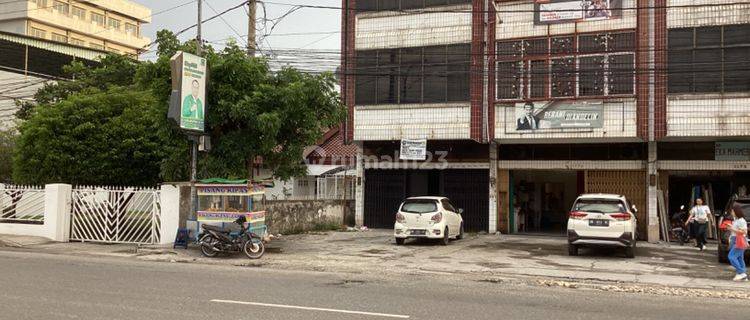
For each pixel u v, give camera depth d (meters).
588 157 22.12
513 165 23.03
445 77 22.06
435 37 22.27
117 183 20.05
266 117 15.99
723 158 20.30
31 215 18.22
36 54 36.22
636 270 13.73
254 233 15.56
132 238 17.31
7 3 56.12
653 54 19.44
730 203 15.27
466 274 13.11
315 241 19.59
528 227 25.30
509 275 12.98
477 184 23.48
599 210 15.66
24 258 13.95
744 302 9.94
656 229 20.36
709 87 18.92
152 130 19.75
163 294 9.25
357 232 23.31
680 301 9.88
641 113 19.42
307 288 10.26
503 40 21.30
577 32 20.36
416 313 8.18
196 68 16.09
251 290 9.83
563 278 12.62
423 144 22.20
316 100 17.70
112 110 20.22
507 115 21.09
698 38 19.06
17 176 20.06
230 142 16.98
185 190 17.30
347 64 23.33
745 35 18.58
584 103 20.09
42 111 19.81
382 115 22.89
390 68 22.83
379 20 23.11
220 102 16.44
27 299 8.62
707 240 20.42
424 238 19.03
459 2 22.03
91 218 17.59
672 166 20.83
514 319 7.94
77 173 19.39
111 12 66.56
